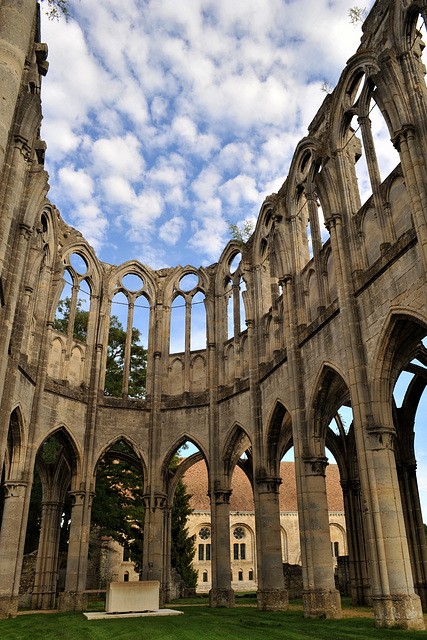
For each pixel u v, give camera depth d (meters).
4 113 15.09
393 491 16.11
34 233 25.41
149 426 32.06
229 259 33.62
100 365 31.77
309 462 21.34
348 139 22.12
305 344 23.09
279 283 25.69
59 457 31.97
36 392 27.11
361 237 19.91
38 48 21.66
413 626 14.56
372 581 15.59
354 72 21.19
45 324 28.84
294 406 22.67
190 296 35.03
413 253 15.91
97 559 45.91
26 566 34.88
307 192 24.36
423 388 27.02
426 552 26.00
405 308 16.12
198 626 17.25
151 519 29.95
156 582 23.11
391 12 17.98
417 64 17.20
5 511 24.16
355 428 17.56
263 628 16.39
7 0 16.48
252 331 29.03
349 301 19.11
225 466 29.45
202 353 33.81
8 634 16.20
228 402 30.20
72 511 28.47
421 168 15.66
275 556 24.31
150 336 34.25
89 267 33.16
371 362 17.75
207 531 59.56
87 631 16.41
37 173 22.88
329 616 19.00
